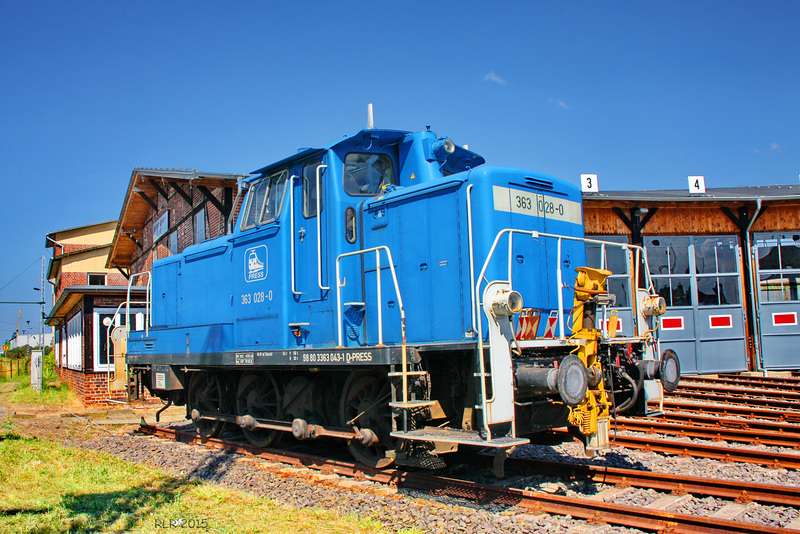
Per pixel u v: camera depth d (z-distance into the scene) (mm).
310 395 8078
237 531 5367
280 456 8414
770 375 15672
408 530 5270
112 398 17000
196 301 10289
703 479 5945
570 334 7078
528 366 5711
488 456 7492
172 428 11953
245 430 9383
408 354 6223
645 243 15812
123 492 6777
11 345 80562
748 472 6836
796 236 16094
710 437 8727
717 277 16000
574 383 5500
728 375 15539
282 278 8125
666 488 6086
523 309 6414
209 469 7855
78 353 19297
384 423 7105
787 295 15992
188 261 10664
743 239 16094
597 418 6043
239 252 9133
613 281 15531
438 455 6672
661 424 9258
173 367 10805
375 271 7383
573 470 6734
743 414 10320
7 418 14203
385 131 7598
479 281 5688
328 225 7516
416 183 7645
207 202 18516
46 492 6844
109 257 30188
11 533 5359
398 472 6801
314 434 7844
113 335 12859
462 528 5230
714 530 4758
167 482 7273
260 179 8883
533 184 6953
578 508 5406
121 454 9328
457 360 6508
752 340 15859
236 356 8719
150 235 25844
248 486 6965
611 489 6285
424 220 6914
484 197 6395
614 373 6684
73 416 14289
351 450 7566
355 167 7691
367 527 5438
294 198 8141
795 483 6418
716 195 16281
